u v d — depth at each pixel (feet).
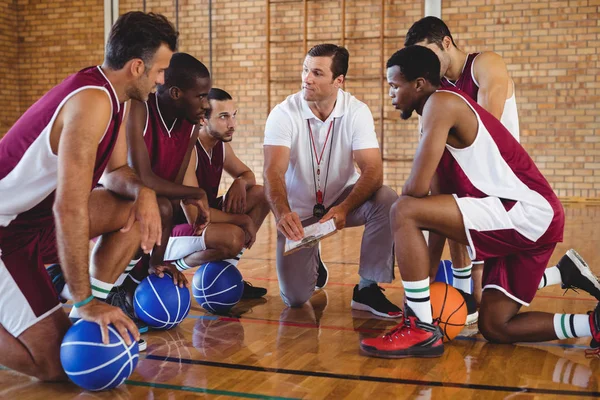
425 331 7.73
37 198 6.59
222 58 33.88
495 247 7.84
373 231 9.96
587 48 29.53
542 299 10.98
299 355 7.88
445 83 10.43
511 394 6.54
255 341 8.50
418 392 6.59
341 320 9.69
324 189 10.62
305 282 10.37
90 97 6.16
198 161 11.43
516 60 30.42
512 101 10.40
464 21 30.86
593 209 27.37
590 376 7.09
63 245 6.10
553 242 7.85
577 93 29.84
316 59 9.76
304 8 32.14
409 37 9.89
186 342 8.44
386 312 9.85
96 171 6.71
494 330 8.18
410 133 31.83
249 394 6.52
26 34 36.06
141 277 9.37
